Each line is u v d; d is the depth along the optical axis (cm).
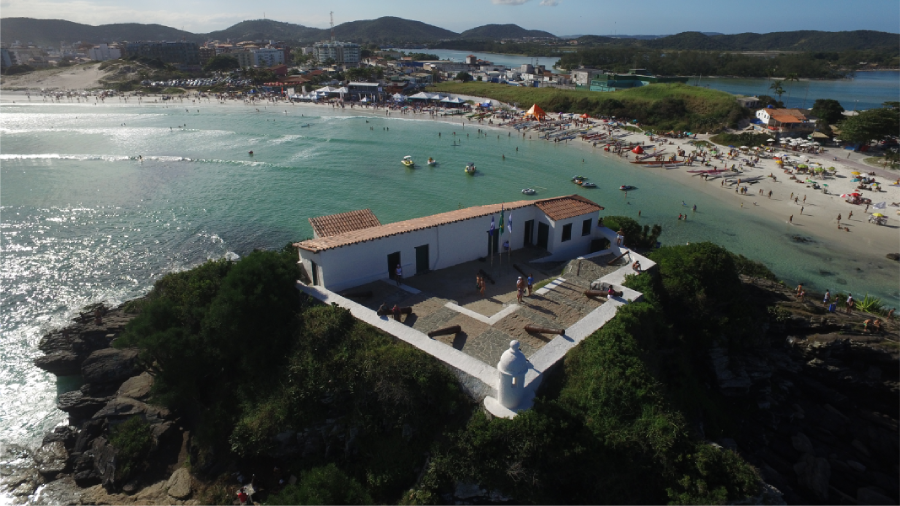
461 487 1834
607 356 2059
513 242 3538
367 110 16575
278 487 2275
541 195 7962
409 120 14825
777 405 3066
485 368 2047
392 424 2045
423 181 8719
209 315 2450
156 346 2428
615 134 12462
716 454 1767
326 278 2738
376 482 1992
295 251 3338
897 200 7469
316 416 2178
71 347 3669
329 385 2156
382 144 11644
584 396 1955
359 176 8956
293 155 10500
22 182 8269
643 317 2436
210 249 5934
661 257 3244
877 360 3212
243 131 13075
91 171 9031
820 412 3095
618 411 1905
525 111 15725
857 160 9562
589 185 8462
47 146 10956
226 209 7219
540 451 1745
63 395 3194
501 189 8312
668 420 1845
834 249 6100
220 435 2461
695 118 12769
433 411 2030
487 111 15862
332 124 14200
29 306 4647
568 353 2155
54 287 4997
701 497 1681
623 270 3000
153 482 2583
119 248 5903
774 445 2888
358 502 1952
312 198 7744
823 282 5303
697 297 2980
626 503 1745
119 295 4875
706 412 2739
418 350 2169
